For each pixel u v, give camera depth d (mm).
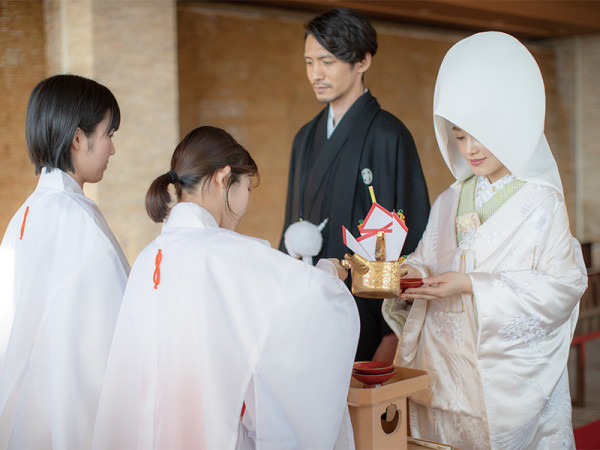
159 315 1309
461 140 1545
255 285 1273
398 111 8711
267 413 1246
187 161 1395
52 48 5559
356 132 2164
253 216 7266
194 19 6832
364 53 2111
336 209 2141
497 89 1452
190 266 1287
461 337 1590
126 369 1390
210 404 1234
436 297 1528
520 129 1460
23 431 1442
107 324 1484
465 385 1591
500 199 1599
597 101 9828
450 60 1550
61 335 1440
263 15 7312
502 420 1523
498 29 9172
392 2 7352
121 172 5246
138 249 5332
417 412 1728
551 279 1489
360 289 1486
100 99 1570
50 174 1562
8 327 1585
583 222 10047
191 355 1264
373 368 1533
